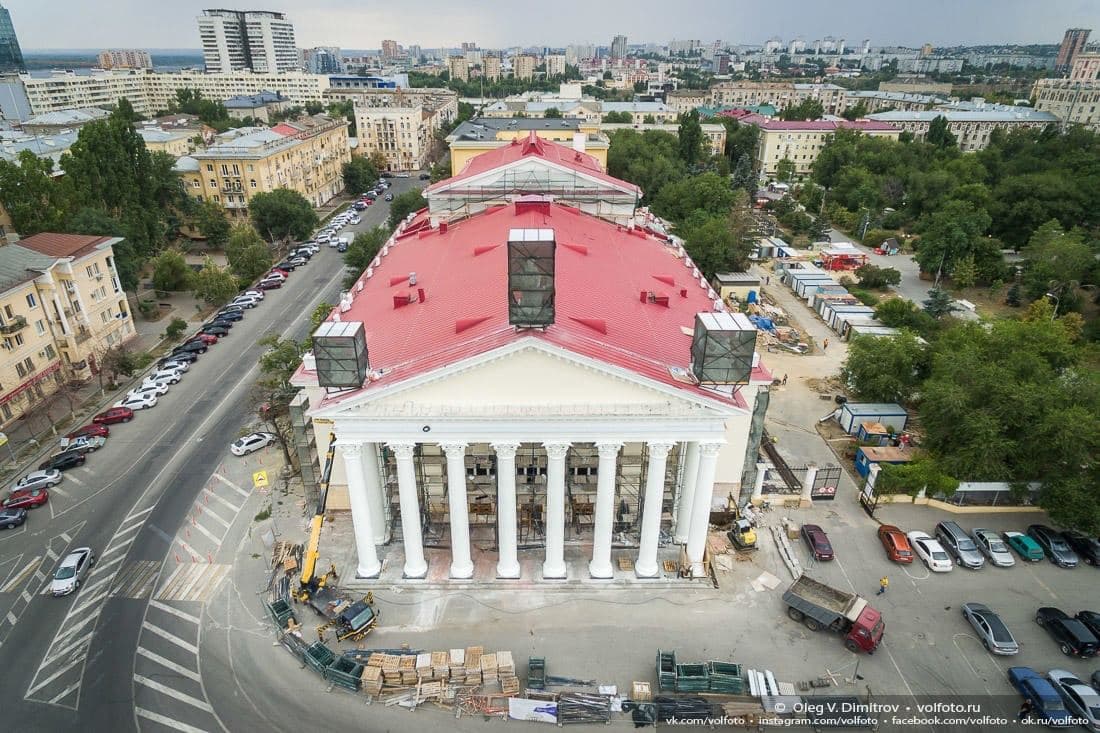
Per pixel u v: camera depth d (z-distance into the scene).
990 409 49.06
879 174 150.75
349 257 88.19
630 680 35.22
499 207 60.94
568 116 155.25
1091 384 49.06
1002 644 36.81
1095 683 35.31
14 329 58.59
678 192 120.19
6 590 41.50
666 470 44.94
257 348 76.69
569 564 42.38
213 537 46.12
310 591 39.47
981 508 48.59
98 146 90.25
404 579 41.28
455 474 37.34
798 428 60.06
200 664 36.38
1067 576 43.06
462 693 34.56
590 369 34.19
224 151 119.19
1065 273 88.56
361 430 35.94
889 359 60.41
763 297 93.31
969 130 194.88
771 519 47.66
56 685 35.12
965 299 96.94
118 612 39.81
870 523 47.50
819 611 38.06
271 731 32.69
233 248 98.56
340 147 159.88
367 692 34.50
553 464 37.09
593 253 50.47
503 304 38.06
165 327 83.44
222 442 57.59
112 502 49.78
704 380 35.09
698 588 41.12
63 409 63.09
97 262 71.25
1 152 104.88
